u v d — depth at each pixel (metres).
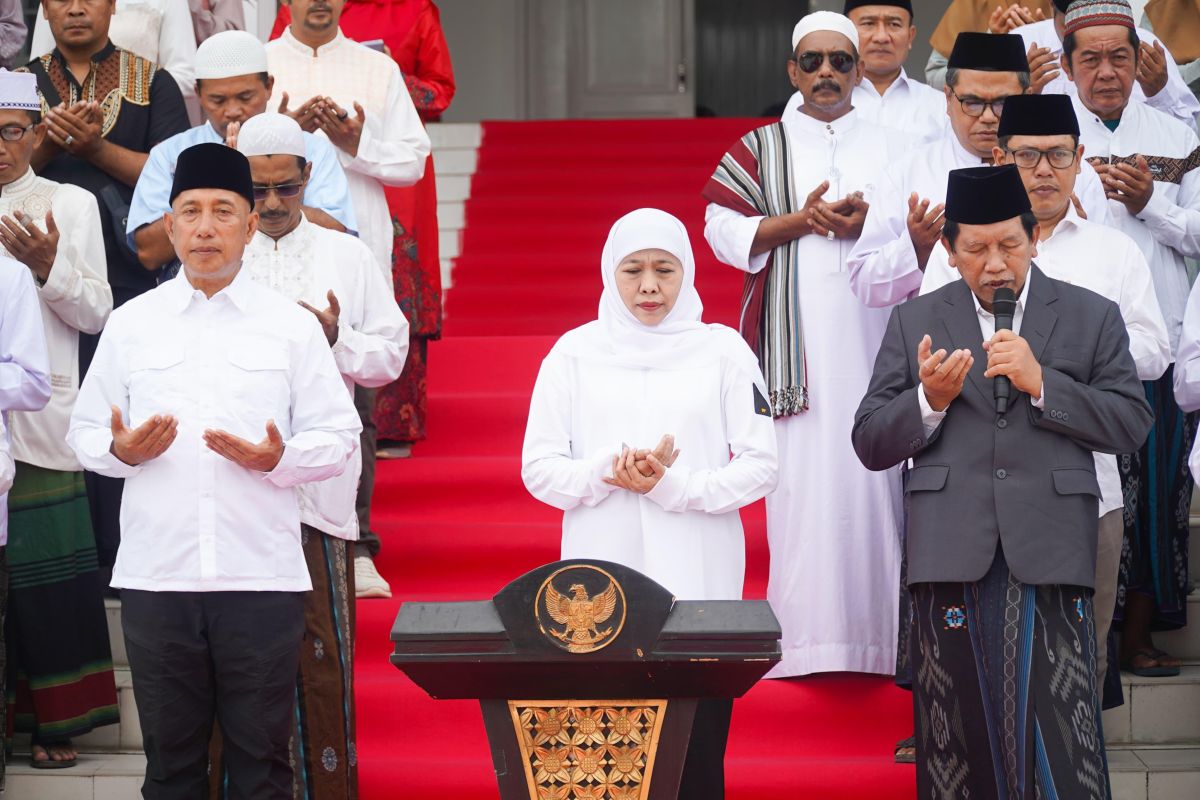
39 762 6.75
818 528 6.96
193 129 7.21
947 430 5.50
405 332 6.69
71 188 7.21
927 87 8.57
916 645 5.60
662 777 3.78
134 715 7.01
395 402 8.70
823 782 6.50
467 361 9.67
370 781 6.60
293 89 8.16
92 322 7.00
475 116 16.23
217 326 5.48
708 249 11.38
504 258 11.39
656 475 5.31
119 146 7.88
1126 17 7.38
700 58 18.12
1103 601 6.06
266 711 5.38
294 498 5.51
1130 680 6.93
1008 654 5.30
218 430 5.20
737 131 13.54
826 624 6.92
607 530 5.52
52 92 7.99
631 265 5.57
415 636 3.68
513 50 16.22
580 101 16.48
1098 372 5.53
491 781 6.55
